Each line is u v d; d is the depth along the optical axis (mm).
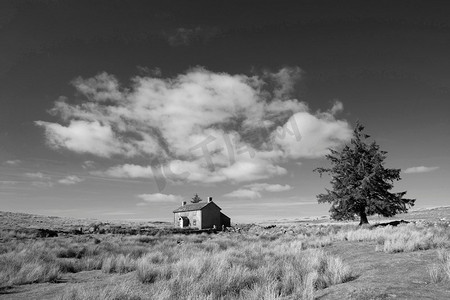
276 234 34219
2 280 10297
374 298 5672
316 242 19312
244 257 13633
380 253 12648
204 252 16297
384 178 34531
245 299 6770
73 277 11734
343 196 33969
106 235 34844
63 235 34344
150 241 28969
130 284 8312
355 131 35938
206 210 64188
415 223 29672
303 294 6371
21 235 30000
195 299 6711
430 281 6902
